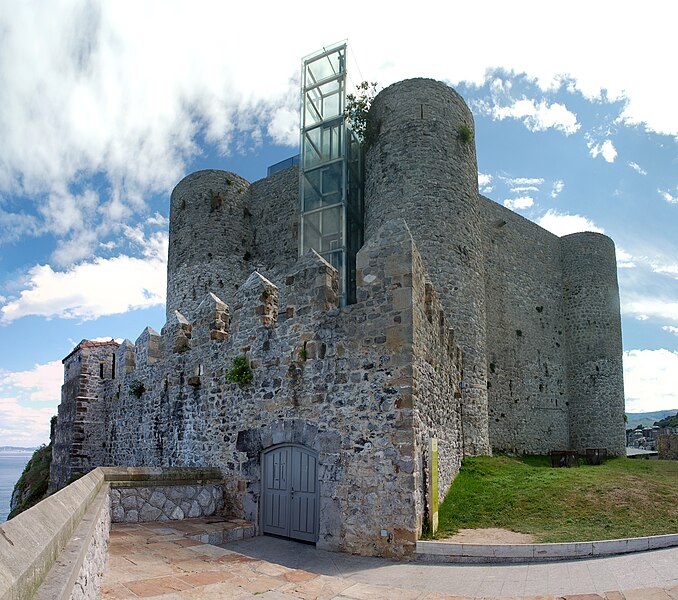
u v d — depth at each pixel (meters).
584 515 11.30
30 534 3.62
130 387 21.09
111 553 8.62
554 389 33.84
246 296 13.65
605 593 6.90
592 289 35.66
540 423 32.31
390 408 10.10
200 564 8.05
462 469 17.08
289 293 12.34
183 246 31.38
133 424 20.73
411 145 22.38
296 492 11.44
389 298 10.54
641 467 20.73
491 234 31.97
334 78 24.89
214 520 12.23
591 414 34.09
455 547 9.14
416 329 10.51
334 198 23.53
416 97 22.86
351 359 10.84
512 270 32.88
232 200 31.64
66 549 4.46
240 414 13.14
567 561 8.73
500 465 17.97
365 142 24.36
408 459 9.72
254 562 8.24
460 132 23.20
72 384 25.20
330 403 11.01
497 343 30.78
